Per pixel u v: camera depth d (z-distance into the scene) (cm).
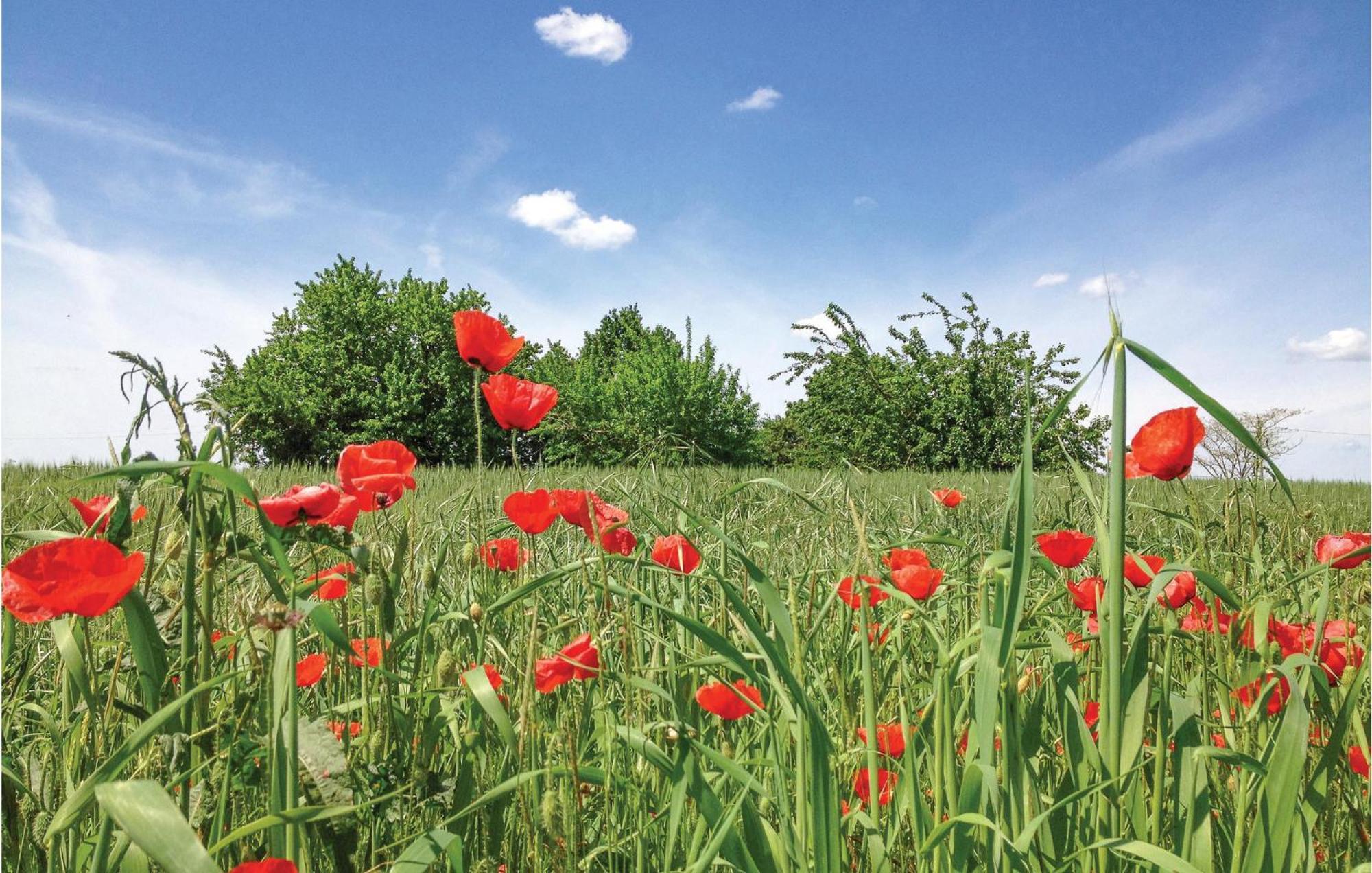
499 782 168
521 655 188
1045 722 200
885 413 2116
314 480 755
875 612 231
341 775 129
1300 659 144
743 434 2522
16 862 132
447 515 327
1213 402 119
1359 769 171
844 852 146
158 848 88
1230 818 169
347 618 176
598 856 164
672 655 193
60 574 113
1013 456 1980
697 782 143
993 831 141
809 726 137
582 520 195
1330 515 482
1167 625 169
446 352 3102
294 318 3184
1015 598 130
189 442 130
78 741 140
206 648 132
